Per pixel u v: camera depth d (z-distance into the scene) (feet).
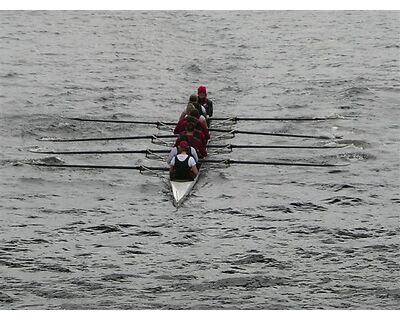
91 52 632.79
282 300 273.33
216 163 375.45
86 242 310.45
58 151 406.21
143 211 335.88
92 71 581.12
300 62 614.75
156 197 349.00
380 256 301.43
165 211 335.88
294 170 380.99
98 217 330.34
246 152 404.16
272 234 317.63
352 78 568.00
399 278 286.25
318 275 288.51
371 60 618.85
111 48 645.51
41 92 524.93
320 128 452.35
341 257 300.40
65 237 313.94
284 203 344.69
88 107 495.00
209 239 313.53
